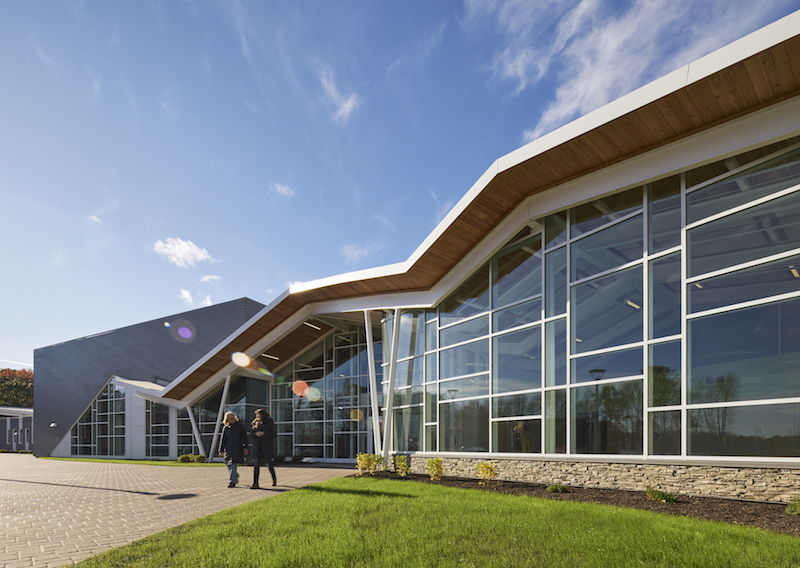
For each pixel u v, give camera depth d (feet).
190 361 113.50
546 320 43.47
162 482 48.70
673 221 35.42
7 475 62.64
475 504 28.94
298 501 31.09
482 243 51.62
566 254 42.55
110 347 128.26
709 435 31.09
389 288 63.93
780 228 29.96
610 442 36.55
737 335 30.73
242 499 34.81
